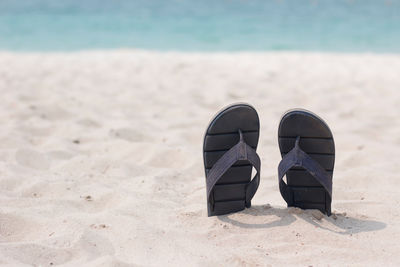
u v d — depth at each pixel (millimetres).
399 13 8703
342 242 1238
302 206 1387
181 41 6203
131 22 7898
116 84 3318
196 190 1571
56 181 1601
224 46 5824
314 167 1318
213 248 1215
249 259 1164
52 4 10211
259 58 4582
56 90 3053
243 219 1337
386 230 1314
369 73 3787
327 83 3422
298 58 4590
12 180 1593
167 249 1207
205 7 9898
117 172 1710
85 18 8352
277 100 2875
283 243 1236
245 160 1343
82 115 2447
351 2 10531
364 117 2537
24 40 6250
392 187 1617
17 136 2031
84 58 4531
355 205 1470
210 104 2754
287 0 11031
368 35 6500
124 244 1227
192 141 2102
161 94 3000
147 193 1525
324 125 1329
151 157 1850
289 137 1360
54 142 1993
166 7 9898
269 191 1564
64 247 1212
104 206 1464
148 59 4449
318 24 7637
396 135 2217
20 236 1293
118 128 2174
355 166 1836
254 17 8469
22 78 3428
